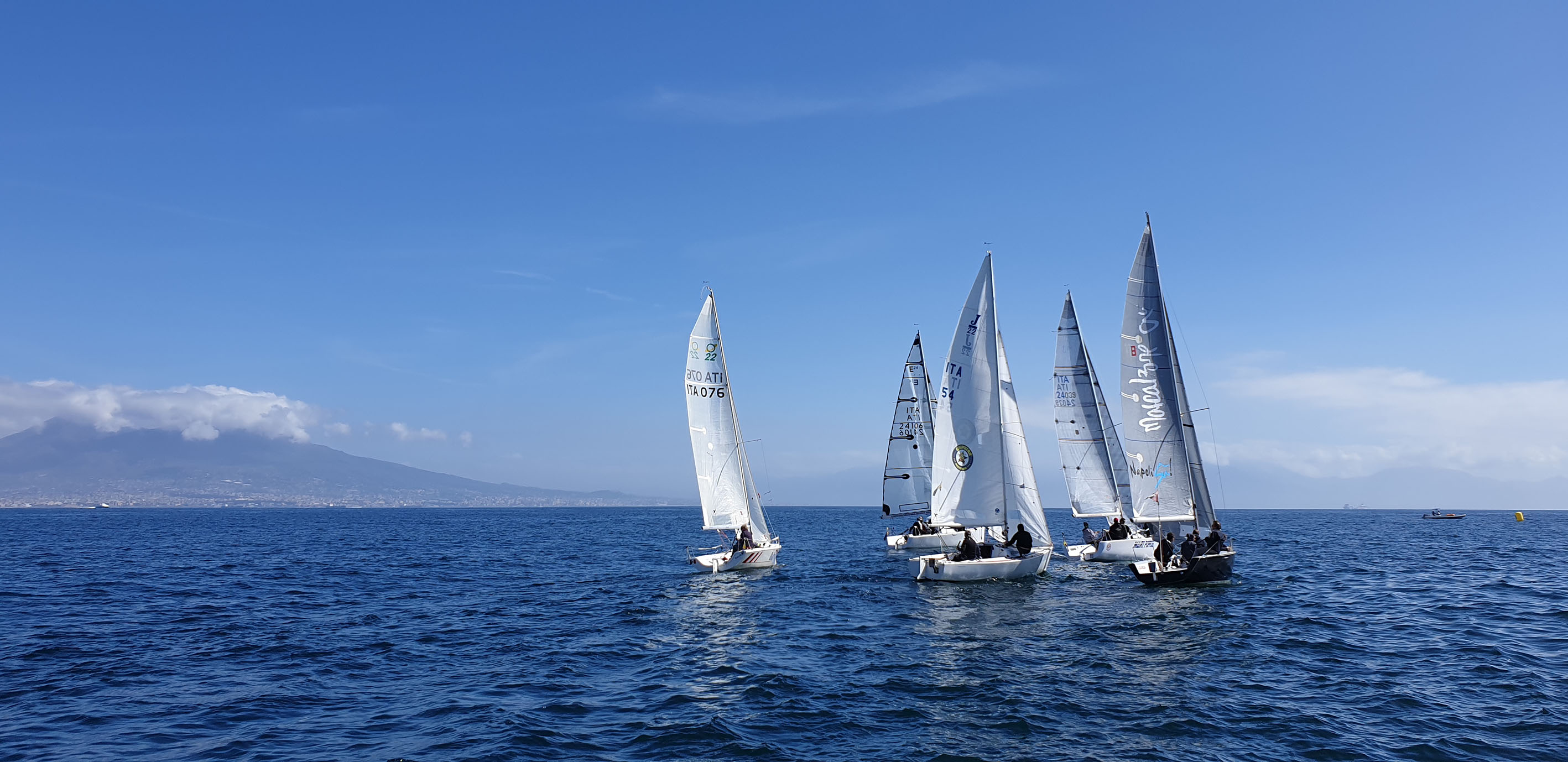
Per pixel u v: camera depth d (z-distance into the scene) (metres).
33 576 43.16
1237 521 150.25
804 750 14.03
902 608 29.08
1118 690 17.67
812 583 36.75
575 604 31.48
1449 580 37.44
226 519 170.00
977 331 34.34
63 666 20.84
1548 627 24.61
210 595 35.06
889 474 50.81
